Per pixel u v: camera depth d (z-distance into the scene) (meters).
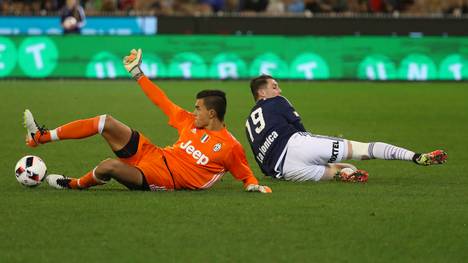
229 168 26.36
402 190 27.23
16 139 38.56
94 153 34.75
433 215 23.39
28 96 57.06
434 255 19.77
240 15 70.56
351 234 21.30
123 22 73.19
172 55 67.94
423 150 37.66
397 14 76.06
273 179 29.02
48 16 73.31
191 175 26.03
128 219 22.42
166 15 71.31
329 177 28.66
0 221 22.17
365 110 52.50
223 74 68.38
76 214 22.89
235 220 22.45
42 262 18.89
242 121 47.12
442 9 81.06
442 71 70.38
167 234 21.06
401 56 70.00
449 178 30.05
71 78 67.25
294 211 23.56
